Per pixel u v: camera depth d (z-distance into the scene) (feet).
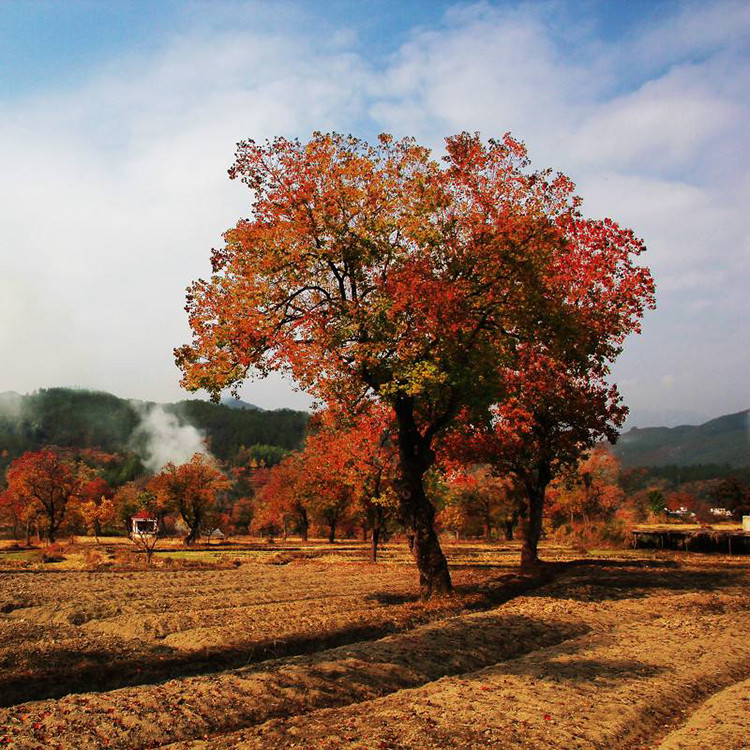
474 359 88.94
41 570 146.72
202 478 293.02
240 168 86.79
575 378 127.95
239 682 49.37
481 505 323.37
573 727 41.73
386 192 87.56
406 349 85.66
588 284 113.29
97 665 54.90
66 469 313.32
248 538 385.50
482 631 69.97
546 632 73.05
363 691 50.01
